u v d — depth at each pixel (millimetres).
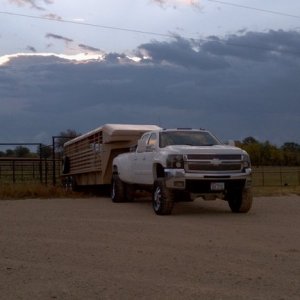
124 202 18422
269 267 7816
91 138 22000
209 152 14102
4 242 9945
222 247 9359
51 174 30797
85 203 18141
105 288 6703
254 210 15719
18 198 20859
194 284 6883
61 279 7160
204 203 17844
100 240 10109
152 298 6277
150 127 20062
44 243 9820
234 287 6742
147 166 15570
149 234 10805
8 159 27719
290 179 43625
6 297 6355
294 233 11016
